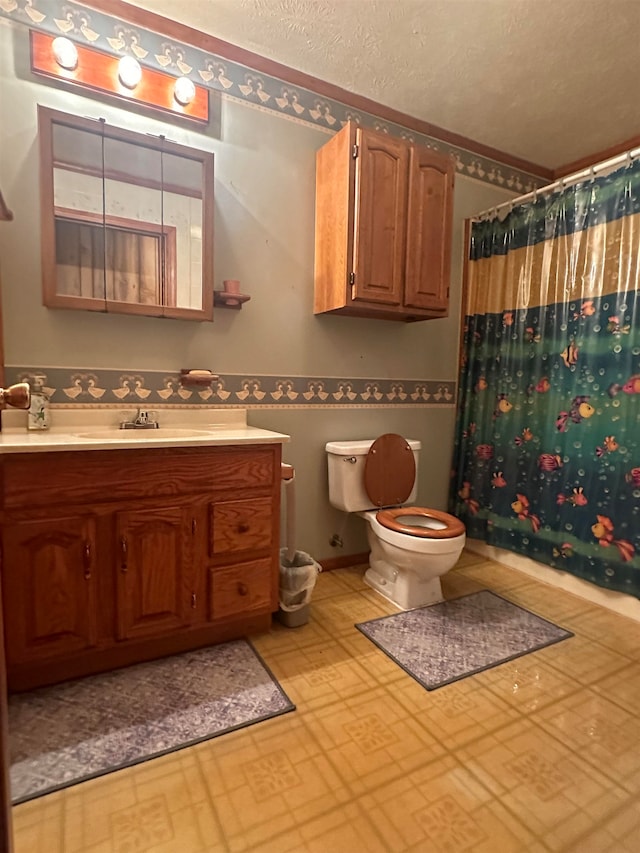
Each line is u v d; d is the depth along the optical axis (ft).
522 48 6.43
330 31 6.23
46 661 4.78
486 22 5.96
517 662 5.56
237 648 5.71
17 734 4.25
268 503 5.85
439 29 6.11
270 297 7.25
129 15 5.95
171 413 6.58
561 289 7.49
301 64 6.95
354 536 8.45
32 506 4.56
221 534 5.54
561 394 7.49
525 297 8.09
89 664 5.10
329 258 7.17
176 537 5.29
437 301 7.50
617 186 6.67
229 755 4.10
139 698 4.77
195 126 6.48
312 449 7.87
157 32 6.12
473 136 8.79
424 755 4.14
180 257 6.32
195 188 6.36
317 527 8.04
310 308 7.62
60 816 3.49
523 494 8.14
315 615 6.59
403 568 6.80
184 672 5.21
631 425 6.57
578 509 7.22
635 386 6.50
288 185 7.24
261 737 4.31
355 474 7.57
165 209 6.21
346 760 4.07
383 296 7.02
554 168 10.05
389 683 5.11
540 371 7.84
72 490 4.72
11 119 5.42
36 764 3.94
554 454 7.61
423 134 8.38
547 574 7.83
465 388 9.29
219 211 6.75
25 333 5.68
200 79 6.45
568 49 6.43
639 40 6.22
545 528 7.75
